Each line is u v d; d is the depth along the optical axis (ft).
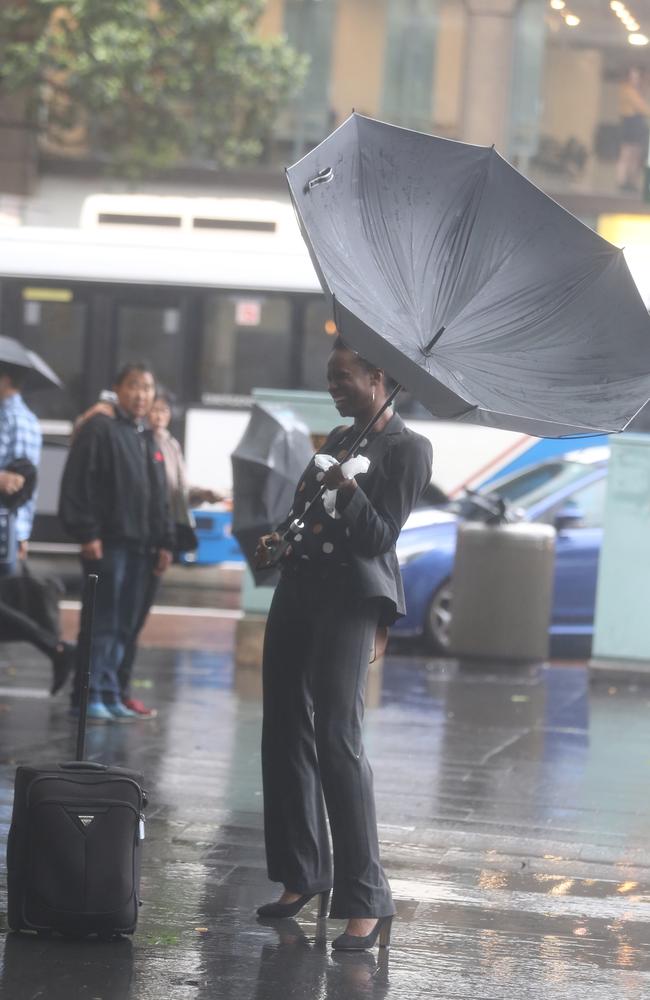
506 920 24.08
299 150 135.03
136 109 106.01
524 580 53.26
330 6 132.77
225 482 81.71
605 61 132.57
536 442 79.25
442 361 20.52
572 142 133.08
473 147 21.75
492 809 31.73
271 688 23.40
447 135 133.80
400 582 22.88
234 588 79.05
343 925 23.40
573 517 59.47
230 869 26.30
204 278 82.48
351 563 22.22
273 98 107.55
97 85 101.81
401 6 132.87
